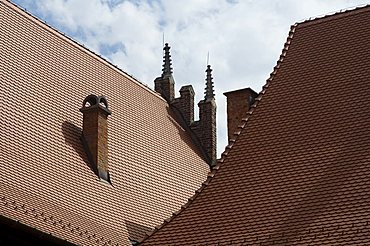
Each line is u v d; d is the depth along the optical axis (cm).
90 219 2639
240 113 3181
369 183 2327
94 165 2927
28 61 3025
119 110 3381
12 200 2339
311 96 2738
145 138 3406
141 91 3712
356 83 2691
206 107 3978
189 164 3584
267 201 2456
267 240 2320
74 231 2472
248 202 2488
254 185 2536
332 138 2547
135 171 3133
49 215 2433
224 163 2669
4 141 2584
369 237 2156
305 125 2645
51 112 2934
